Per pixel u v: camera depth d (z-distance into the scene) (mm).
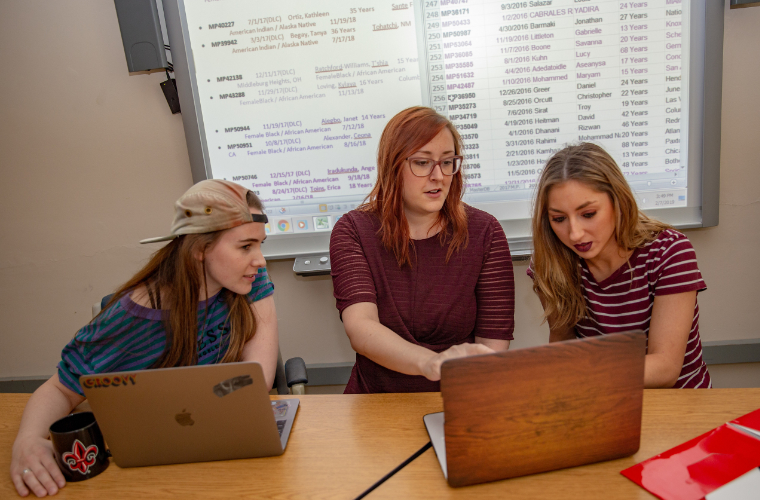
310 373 1753
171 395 656
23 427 762
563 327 1142
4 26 1580
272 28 1517
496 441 611
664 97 1499
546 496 594
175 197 1690
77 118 1643
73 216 1716
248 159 1604
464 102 1532
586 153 954
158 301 890
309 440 750
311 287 1731
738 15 1475
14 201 1705
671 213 1567
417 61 1517
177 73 1521
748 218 1605
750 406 750
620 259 1021
